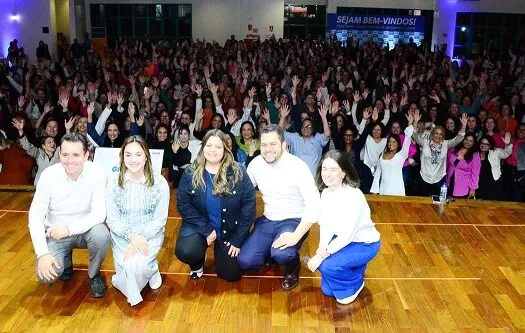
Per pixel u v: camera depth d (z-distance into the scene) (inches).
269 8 606.2
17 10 564.7
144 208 124.1
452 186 215.6
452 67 443.2
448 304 125.3
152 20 614.9
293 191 128.9
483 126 250.2
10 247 149.2
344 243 118.9
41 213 120.9
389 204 188.9
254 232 131.6
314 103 286.8
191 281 134.7
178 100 322.0
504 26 592.1
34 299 124.3
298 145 212.4
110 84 376.8
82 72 424.5
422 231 165.9
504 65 477.1
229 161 125.0
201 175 124.3
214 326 115.7
